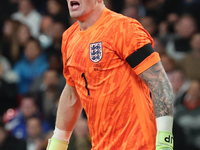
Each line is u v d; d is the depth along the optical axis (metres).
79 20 8.88
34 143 21.69
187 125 20.00
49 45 28.45
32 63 27.38
